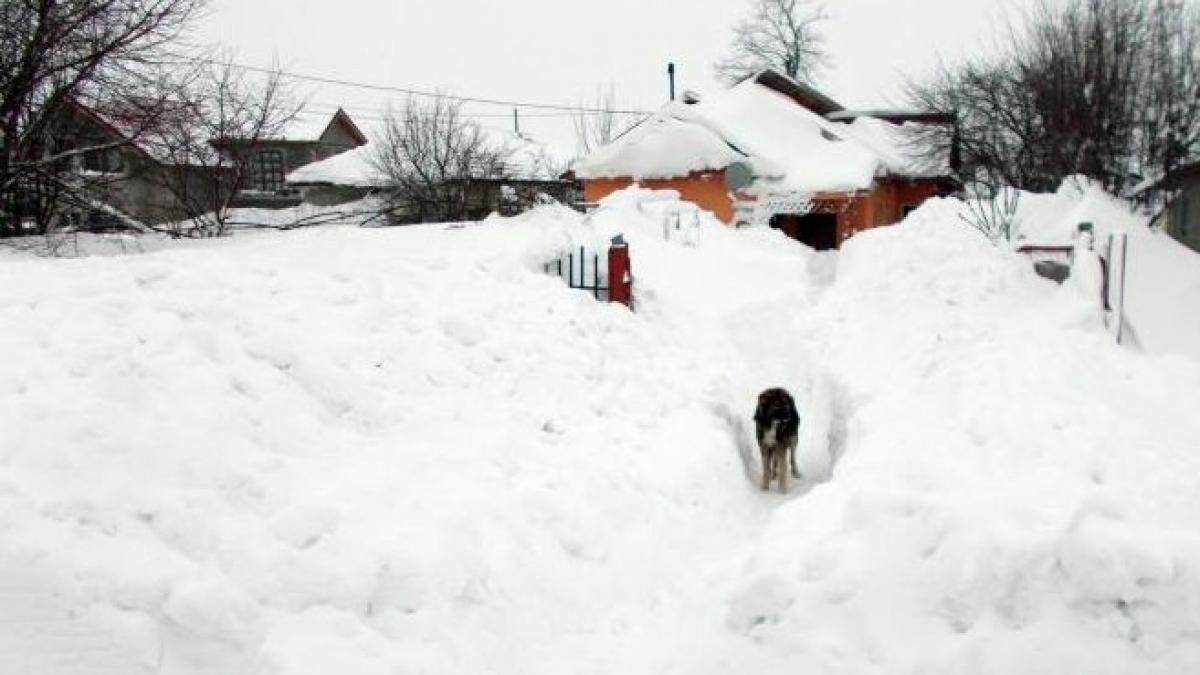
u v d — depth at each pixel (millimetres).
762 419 8336
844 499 5941
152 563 4180
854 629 4211
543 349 7953
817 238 28031
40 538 4074
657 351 9477
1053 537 4109
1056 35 20625
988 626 4016
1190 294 11562
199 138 18781
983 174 27750
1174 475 6281
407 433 6184
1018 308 10484
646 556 6125
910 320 10633
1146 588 3891
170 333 5875
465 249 9438
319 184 33156
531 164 36188
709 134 24750
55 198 14648
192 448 5020
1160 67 19125
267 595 4379
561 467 6391
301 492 5090
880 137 33875
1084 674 3770
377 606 4582
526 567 5324
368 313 7176
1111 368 8414
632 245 12977
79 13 13930
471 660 4578
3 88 13539
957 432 7297
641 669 4738
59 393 5000
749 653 4320
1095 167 19250
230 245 10992
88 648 3811
